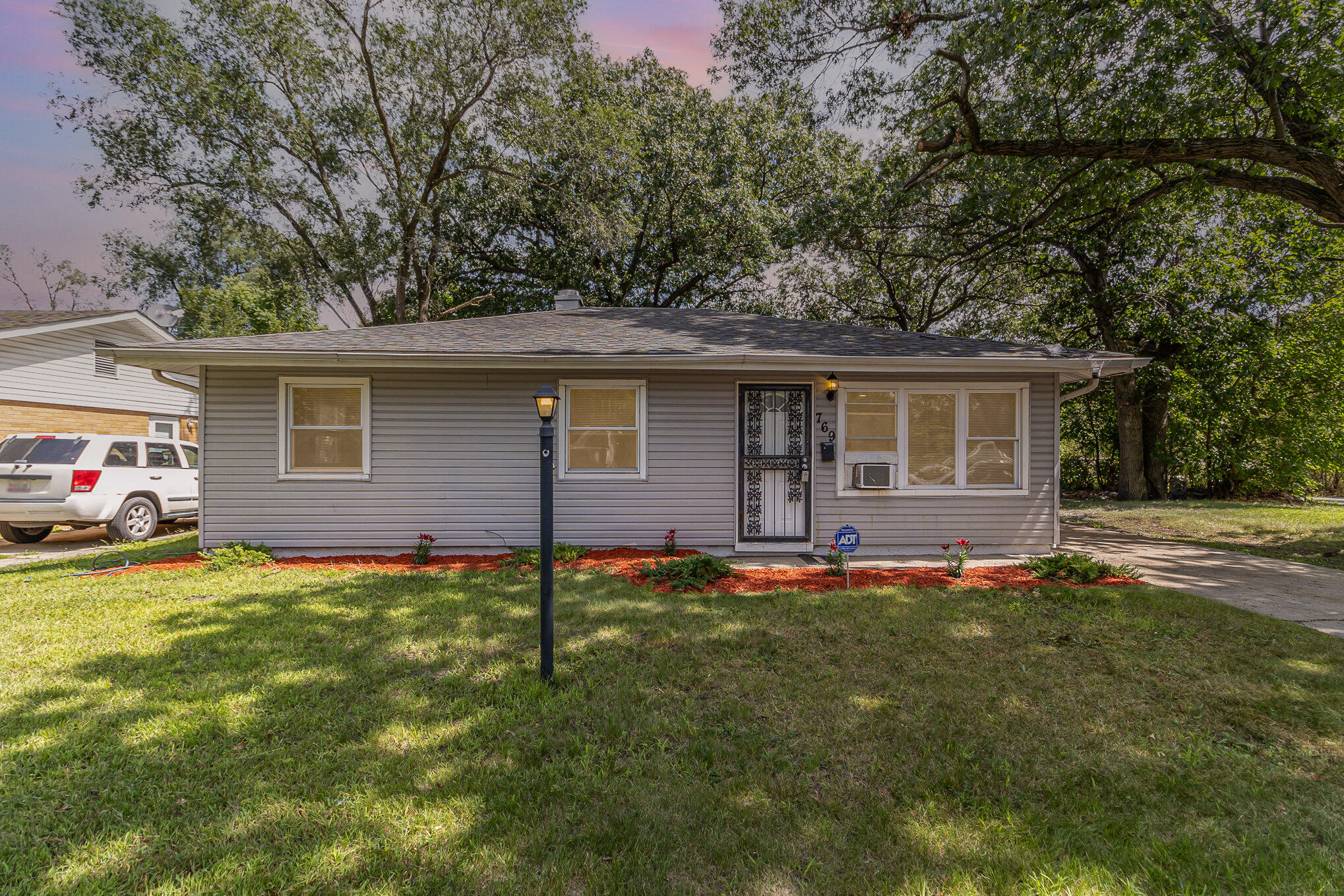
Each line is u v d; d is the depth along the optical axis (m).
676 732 3.15
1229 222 14.30
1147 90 7.93
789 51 12.05
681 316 10.09
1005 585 6.11
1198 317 14.62
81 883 2.07
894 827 2.39
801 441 7.94
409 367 7.09
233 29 15.66
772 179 20.59
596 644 4.37
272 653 4.18
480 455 7.66
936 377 7.92
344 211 18.77
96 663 3.97
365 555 7.50
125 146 15.91
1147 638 4.55
